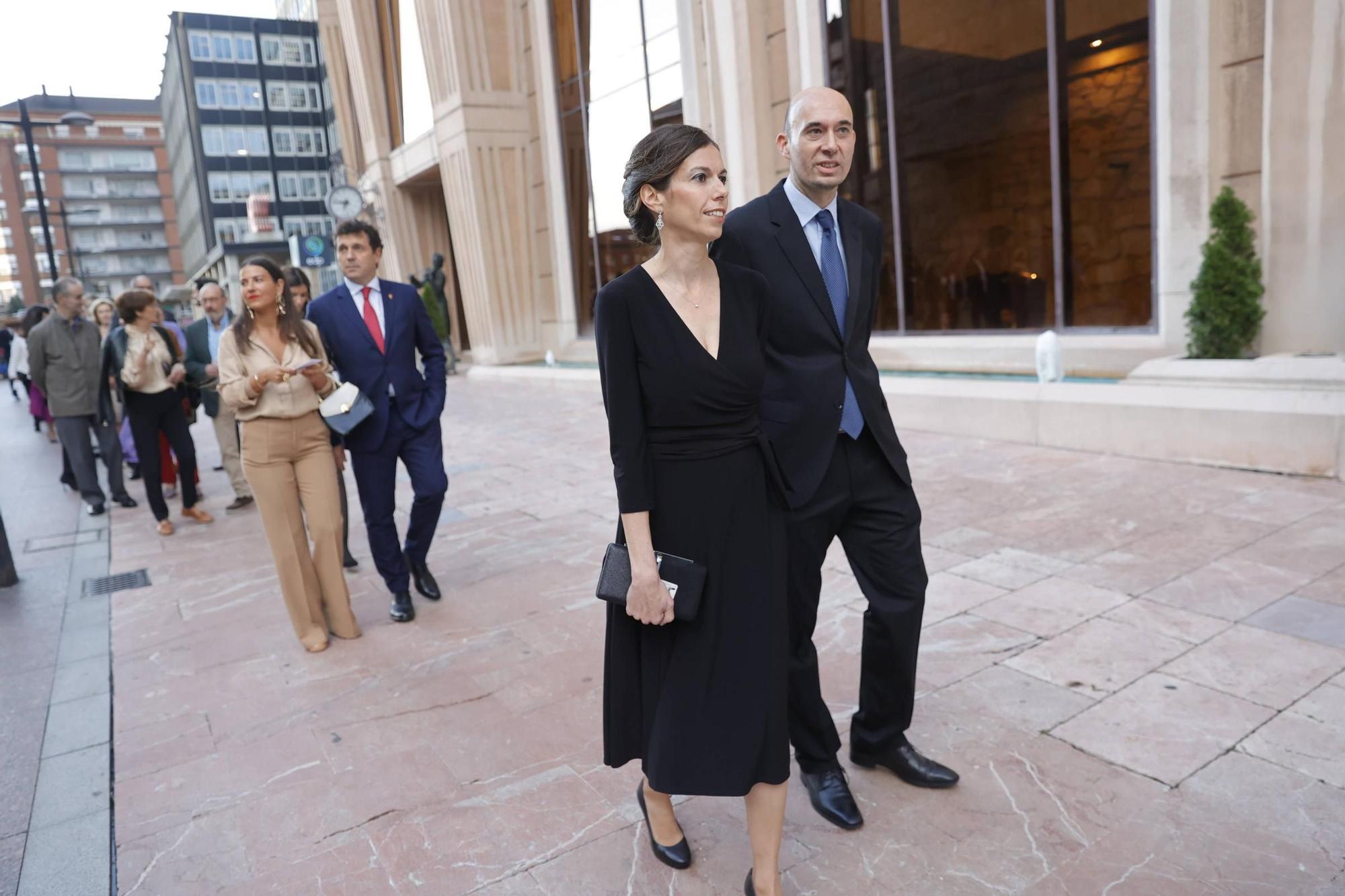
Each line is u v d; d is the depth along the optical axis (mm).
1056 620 3416
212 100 57406
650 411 1772
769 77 10156
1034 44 8391
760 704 1820
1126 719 2660
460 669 3438
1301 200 5957
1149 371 6316
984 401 6738
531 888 2096
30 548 6070
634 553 1766
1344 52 5629
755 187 10305
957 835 2172
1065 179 8320
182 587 4863
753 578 1823
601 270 15578
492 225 16781
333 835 2381
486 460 7996
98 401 6715
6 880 2281
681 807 2412
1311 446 4988
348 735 2961
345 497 4891
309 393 3656
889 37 9328
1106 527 4480
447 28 16000
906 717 2359
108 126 118875
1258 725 2564
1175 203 7102
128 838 2443
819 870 2074
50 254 22266
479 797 2518
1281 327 6137
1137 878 1969
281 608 4352
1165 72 6969
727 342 1763
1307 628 3158
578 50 14875
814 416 2084
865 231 2213
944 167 9383
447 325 18531
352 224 3846
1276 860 1998
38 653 3982
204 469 9117
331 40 23156
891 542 2191
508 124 16609
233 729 3072
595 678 3268
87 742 3043
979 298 9336
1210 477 5215
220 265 55594
